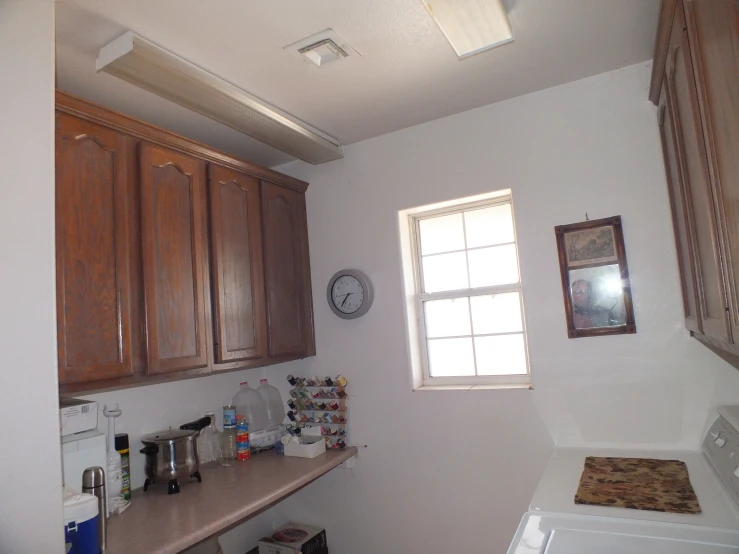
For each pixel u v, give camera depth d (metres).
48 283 1.19
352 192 2.79
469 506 2.38
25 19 1.25
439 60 1.98
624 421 2.11
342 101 2.28
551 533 1.37
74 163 1.70
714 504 1.45
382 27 1.73
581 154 2.24
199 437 2.50
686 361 2.03
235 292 2.33
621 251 2.13
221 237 2.28
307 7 1.60
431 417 2.49
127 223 1.87
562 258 2.24
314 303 2.87
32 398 1.16
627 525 1.37
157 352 1.91
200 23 1.64
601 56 2.06
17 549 1.10
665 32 1.49
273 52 1.84
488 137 2.44
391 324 2.63
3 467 1.12
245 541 2.73
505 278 2.53
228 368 2.25
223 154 2.31
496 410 2.34
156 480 2.10
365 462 2.65
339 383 2.70
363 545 2.63
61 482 1.16
